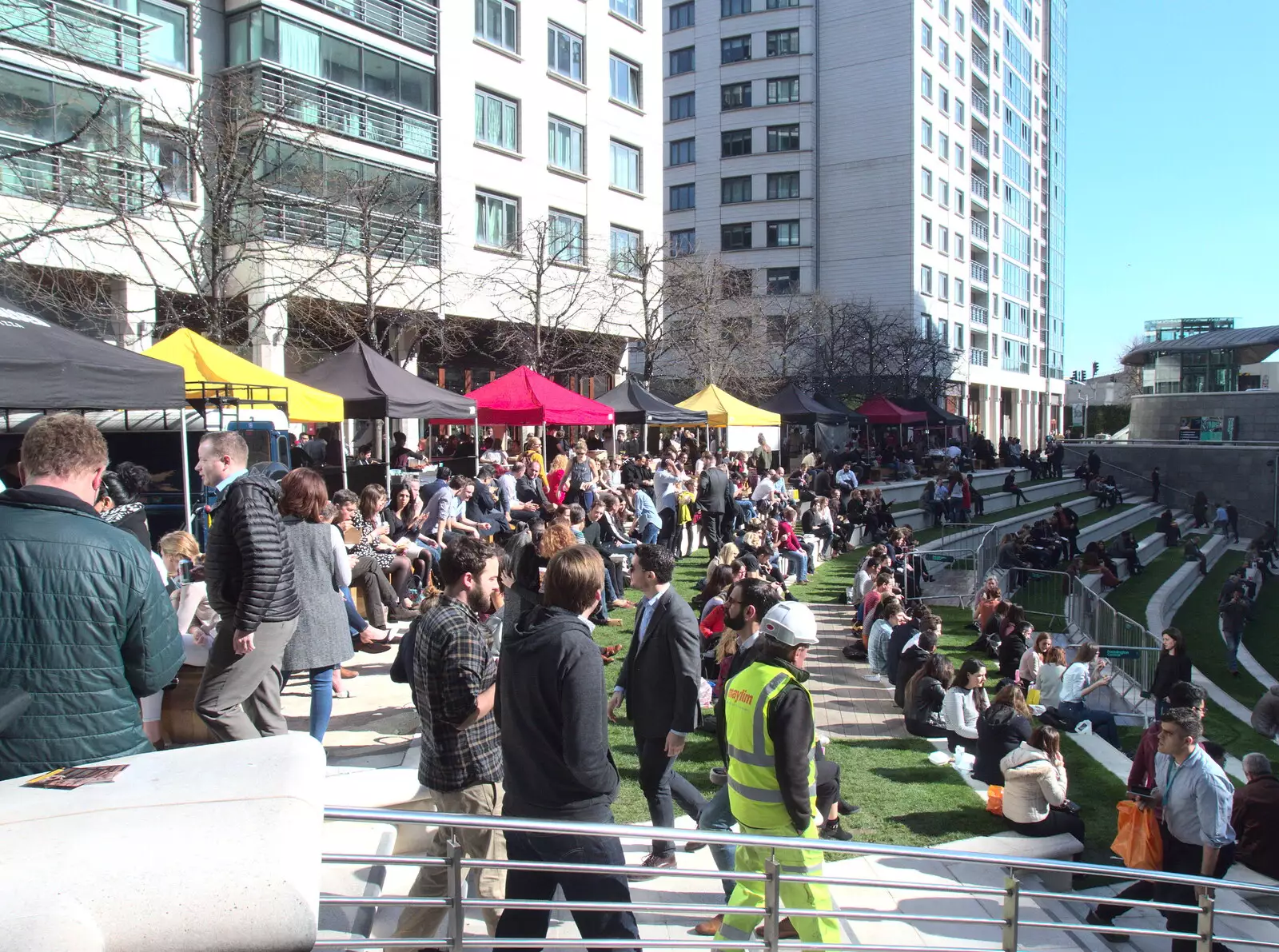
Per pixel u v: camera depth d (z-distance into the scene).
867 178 55.44
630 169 33.47
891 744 8.54
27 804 2.05
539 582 5.54
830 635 13.37
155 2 19.55
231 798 2.08
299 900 1.83
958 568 21.02
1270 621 23.59
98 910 1.73
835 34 56.00
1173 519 35.66
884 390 41.94
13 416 11.20
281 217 19.16
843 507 23.62
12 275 13.56
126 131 16.53
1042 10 83.69
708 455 19.33
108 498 6.97
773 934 3.65
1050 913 5.75
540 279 25.27
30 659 2.47
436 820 3.04
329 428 20.62
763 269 57.28
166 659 2.73
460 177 26.08
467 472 17.70
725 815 4.87
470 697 3.74
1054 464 44.97
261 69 20.19
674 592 5.05
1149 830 6.30
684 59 59.50
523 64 28.38
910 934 5.20
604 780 3.46
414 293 23.59
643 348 32.78
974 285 65.19
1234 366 47.84
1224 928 6.33
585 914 3.54
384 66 23.89
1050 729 6.69
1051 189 87.31
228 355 11.19
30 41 14.49
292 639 5.53
